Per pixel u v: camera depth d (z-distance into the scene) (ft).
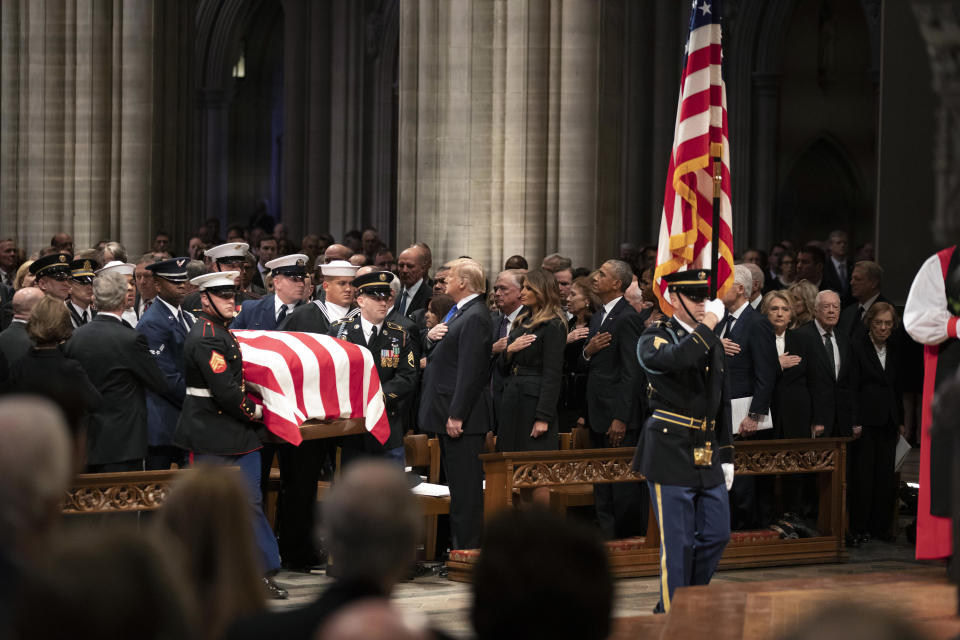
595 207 77.15
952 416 28.71
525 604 14.30
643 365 39.47
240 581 19.13
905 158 60.44
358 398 47.80
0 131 99.25
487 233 77.97
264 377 44.78
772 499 56.54
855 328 58.75
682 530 38.83
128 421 43.93
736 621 30.19
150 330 48.08
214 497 19.42
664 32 146.41
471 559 48.01
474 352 48.39
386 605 12.16
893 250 62.39
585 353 54.19
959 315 35.96
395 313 51.21
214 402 43.32
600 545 14.90
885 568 51.42
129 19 95.20
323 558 51.08
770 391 53.01
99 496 41.81
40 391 26.23
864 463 57.26
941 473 36.22
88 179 95.71
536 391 49.88
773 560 51.60
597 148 77.05
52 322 40.01
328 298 52.54
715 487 39.63
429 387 50.26
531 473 47.01
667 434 39.01
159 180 97.76
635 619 32.04
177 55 98.94
